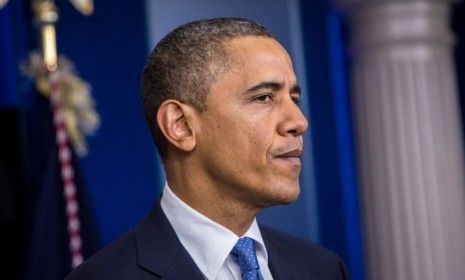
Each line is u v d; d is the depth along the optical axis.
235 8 4.51
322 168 4.76
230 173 1.56
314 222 4.66
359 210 4.63
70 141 3.55
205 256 1.61
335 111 4.84
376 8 4.12
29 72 3.54
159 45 1.65
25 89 3.68
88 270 1.61
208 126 1.57
